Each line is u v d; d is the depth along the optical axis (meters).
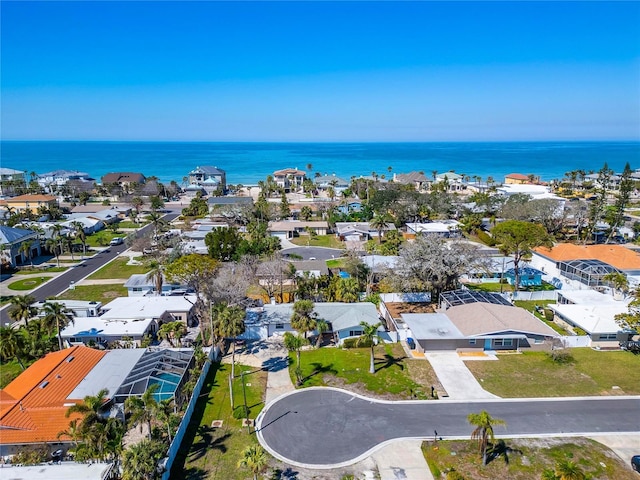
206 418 39.31
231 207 127.19
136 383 40.91
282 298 66.69
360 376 46.31
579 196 161.12
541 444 35.59
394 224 117.50
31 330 48.72
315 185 193.62
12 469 30.59
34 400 37.50
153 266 69.50
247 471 32.72
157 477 30.50
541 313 62.69
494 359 49.75
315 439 36.38
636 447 35.34
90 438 31.45
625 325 51.56
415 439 36.31
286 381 45.59
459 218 129.62
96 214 130.38
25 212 128.50
